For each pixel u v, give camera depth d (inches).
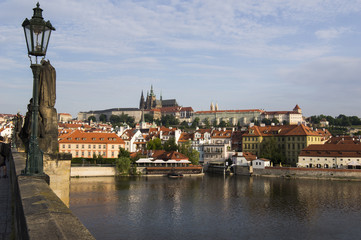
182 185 5275.6
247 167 7071.9
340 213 3425.2
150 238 2583.7
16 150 1961.1
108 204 3718.0
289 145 7864.2
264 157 7445.9
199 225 2970.0
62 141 7391.7
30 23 661.9
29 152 701.3
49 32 695.7
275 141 7795.3
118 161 6417.3
